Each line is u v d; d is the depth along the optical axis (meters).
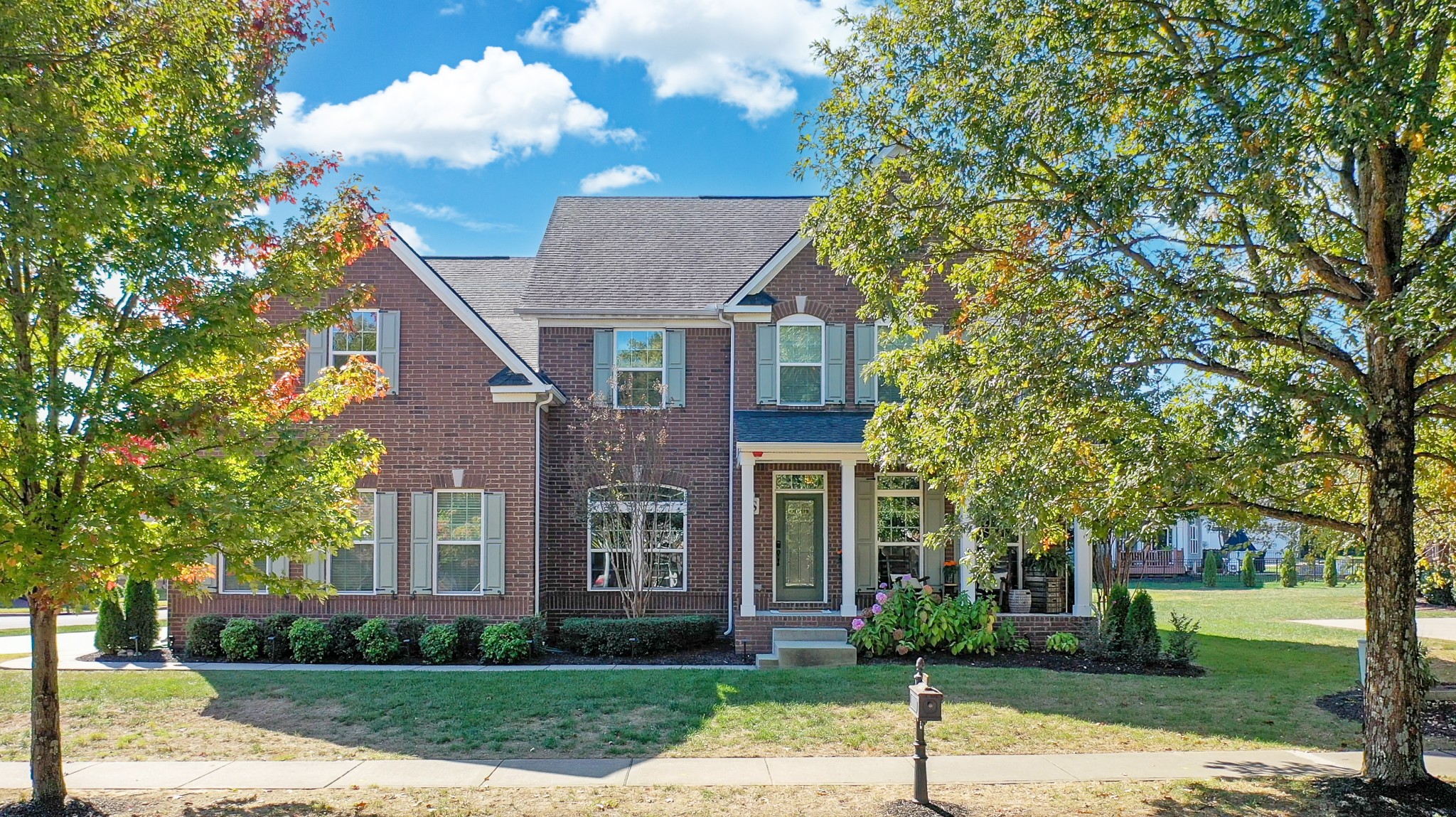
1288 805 8.50
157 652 17.59
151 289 7.75
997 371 8.81
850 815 8.34
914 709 8.67
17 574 7.10
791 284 18.88
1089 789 9.11
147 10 7.96
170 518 7.90
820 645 16.06
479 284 23.28
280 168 8.89
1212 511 9.18
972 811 8.44
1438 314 7.04
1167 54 8.75
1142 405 8.36
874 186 9.81
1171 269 8.48
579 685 13.75
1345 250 9.43
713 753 10.39
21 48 7.04
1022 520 9.13
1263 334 8.55
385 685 13.86
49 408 7.46
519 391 17.70
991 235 9.95
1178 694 13.34
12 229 6.91
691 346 19.59
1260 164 7.38
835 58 9.79
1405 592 8.60
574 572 19.14
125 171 7.13
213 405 8.37
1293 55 7.41
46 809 8.47
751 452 17.05
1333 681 14.45
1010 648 16.95
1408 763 8.61
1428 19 7.57
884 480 19.14
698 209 23.09
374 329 18.05
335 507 9.47
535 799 8.84
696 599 19.22
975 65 8.84
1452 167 8.44
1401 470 8.51
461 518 17.92
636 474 17.75
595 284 19.97
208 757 10.44
